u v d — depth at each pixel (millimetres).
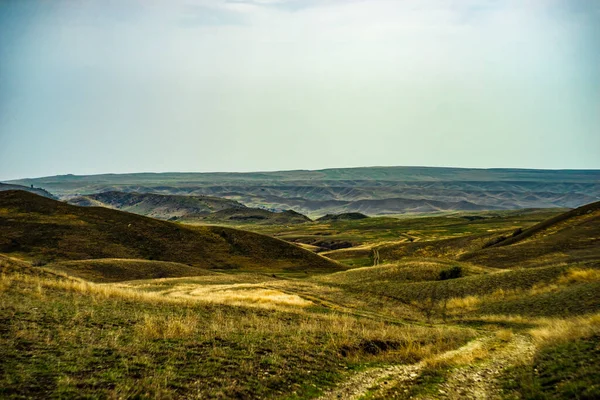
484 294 45781
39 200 130500
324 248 198750
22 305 22531
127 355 17031
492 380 18000
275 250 128875
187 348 18938
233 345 20375
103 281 72250
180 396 14023
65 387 13258
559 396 14180
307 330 25391
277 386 16047
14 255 97188
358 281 62375
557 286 42969
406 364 20578
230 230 136750
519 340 26875
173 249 118438
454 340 27094
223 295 44938
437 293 48812
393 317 40625
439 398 15781
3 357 14914
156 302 29828
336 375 18000
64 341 17750
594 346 19219
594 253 77812
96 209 132875
